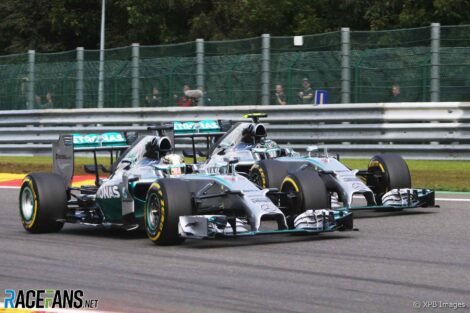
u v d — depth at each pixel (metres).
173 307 16.83
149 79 53.91
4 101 58.78
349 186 28.20
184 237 23.42
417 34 47.69
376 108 45.78
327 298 17.28
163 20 81.38
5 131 55.59
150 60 53.97
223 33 77.25
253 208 23.92
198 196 24.66
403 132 45.16
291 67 49.66
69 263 21.81
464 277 19.09
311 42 50.00
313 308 16.48
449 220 28.38
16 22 87.81
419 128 44.81
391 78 47.56
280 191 26.59
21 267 21.41
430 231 26.08
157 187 23.97
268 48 50.09
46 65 57.25
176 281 19.20
